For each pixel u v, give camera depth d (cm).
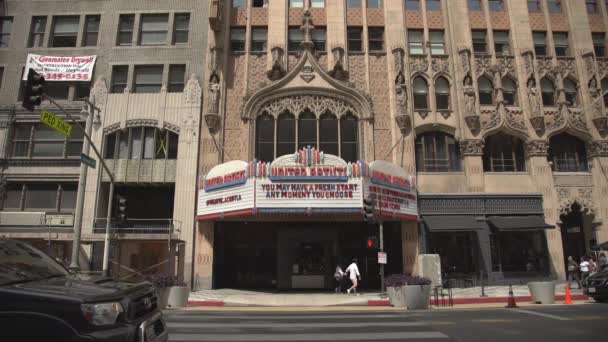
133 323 495
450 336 991
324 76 2627
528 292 2103
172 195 2609
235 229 2602
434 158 2647
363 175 2106
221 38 2661
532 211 2550
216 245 2505
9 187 2612
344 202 2073
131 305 507
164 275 1722
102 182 2577
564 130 2689
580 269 2255
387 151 2578
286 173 2091
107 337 449
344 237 2591
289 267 2533
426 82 2714
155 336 545
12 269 538
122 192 2616
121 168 2548
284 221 2545
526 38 2770
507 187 2598
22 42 2766
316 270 2531
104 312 460
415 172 2544
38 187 2611
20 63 2738
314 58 2650
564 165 2697
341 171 2102
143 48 2714
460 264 2503
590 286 1747
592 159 2669
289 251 2558
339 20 2720
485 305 1720
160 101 2616
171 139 2598
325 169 2095
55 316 441
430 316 1361
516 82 2741
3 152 2611
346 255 2570
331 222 2588
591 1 2944
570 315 1315
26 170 2595
